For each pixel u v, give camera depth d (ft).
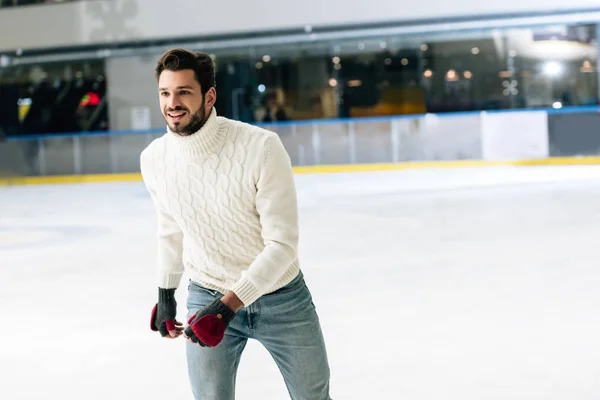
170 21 51.75
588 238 23.15
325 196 38.40
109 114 56.49
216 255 7.13
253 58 54.34
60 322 15.80
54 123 57.41
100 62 56.13
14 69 57.36
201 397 7.16
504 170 48.08
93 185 52.80
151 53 55.06
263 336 7.11
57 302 17.75
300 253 22.80
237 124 6.95
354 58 53.16
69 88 56.95
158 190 7.17
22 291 19.22
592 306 15.17
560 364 11.69
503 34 50.93
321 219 30.22
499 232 25.05
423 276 18.70
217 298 7.13
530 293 16.49
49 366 12.76
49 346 14.02
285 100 54.34
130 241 26.94
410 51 52.37
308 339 7.07
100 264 22.62
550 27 50.08
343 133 53.11
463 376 11.31
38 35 53.88
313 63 53.72
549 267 19.19
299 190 41.78
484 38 51.26
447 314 14.99
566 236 23.67
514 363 11.83
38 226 32.24
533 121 50.37
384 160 52.65
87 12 52.90
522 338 13.16
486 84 51.60
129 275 20.67
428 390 10.77
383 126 52.54
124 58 55.62
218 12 51.13
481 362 11.94
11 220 34.78
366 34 51.47
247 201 6.86
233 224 6.98
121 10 52.42
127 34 52.44
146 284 19.31
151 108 55.72
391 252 22.25
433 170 50.47
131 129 56.13
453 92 52.11
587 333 13.32
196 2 51.34
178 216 7.13
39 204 41.60
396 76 52.75
